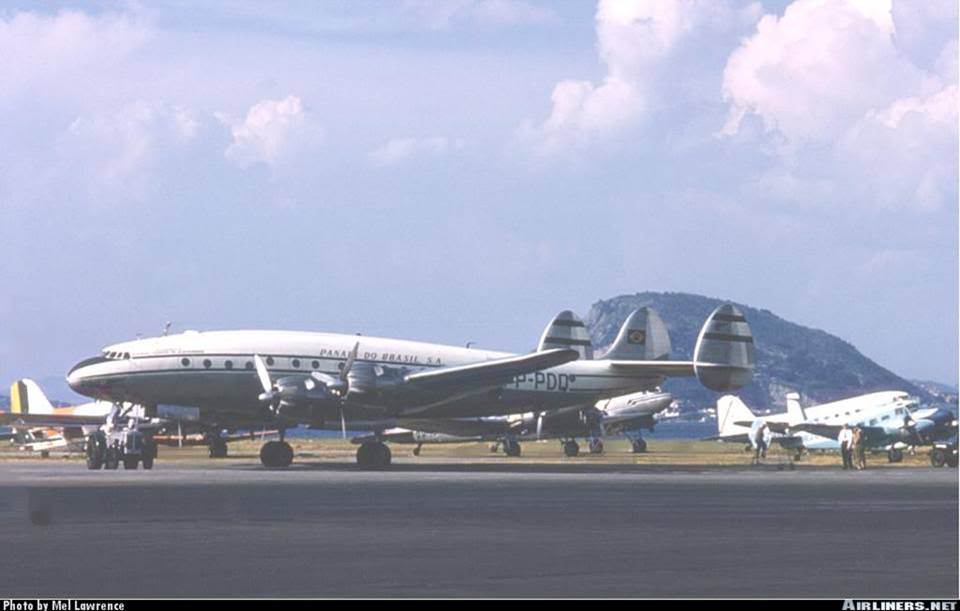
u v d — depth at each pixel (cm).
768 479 7062
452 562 2680
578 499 4931
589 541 3136
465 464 9950
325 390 8381
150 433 8550
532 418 11794
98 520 3762
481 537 3238
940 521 3838
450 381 8556
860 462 9231
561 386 9375
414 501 4738
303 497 4966
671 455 13850
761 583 2362
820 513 4172
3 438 17138
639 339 10300
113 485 5862
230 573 2489
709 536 3288
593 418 12206
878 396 11462
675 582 2377
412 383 8550
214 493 5228
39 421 12788
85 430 12812
